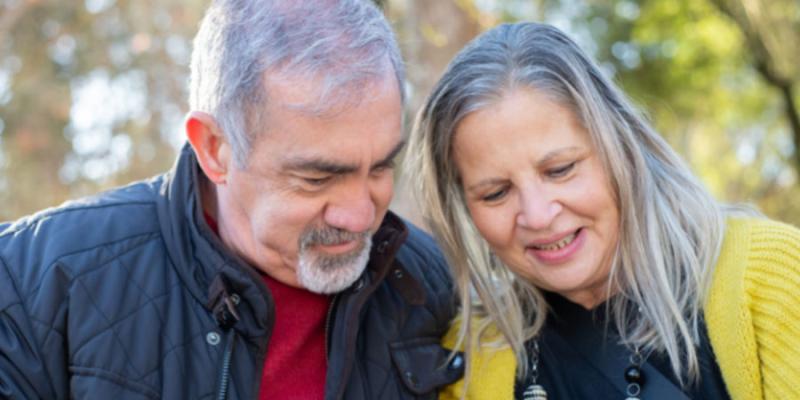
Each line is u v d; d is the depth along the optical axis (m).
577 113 1.99
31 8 8.63
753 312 1.96
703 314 2.03
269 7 1.92
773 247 1.99
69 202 2.13
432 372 2.20
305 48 1.86
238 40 1.94
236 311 2.00
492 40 2.09
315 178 1.91
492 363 2.22
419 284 2.18
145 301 1.96
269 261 2.05
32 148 9.62
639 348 2.10
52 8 9.32
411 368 2.17
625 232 2.06
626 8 9.41
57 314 1.89
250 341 2.01
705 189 2.16
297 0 1.92
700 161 13.48
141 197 2.14
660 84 9.97
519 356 2.20
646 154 2.15
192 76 2.09
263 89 1.88
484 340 2.27
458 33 4.51
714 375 2.00
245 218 2.04
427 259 2.38
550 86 1.98
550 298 2.22
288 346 2.11
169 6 9.05
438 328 2.30
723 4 9.27
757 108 11.22
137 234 2.04
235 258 1.99
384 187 2.00
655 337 2.06
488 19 4.69
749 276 1.97
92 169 9.98
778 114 11.42
